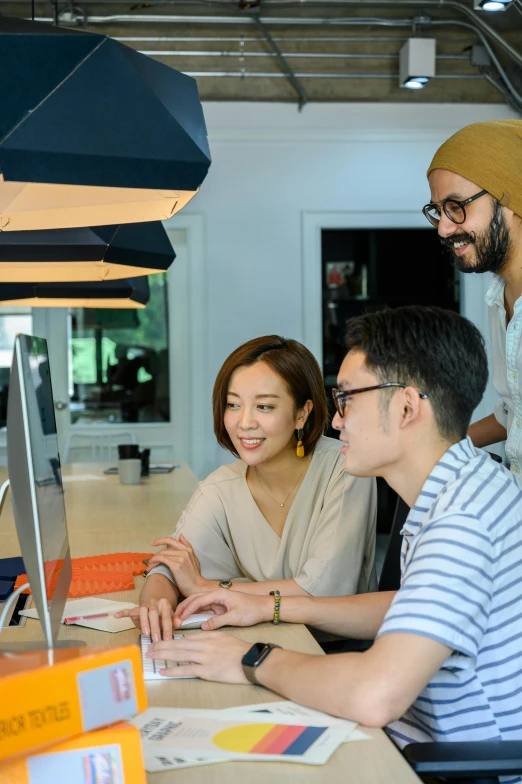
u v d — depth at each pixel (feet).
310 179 20.29
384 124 20.42
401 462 4.36
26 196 5.81
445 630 3.77
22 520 4.07
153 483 13.02
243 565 6.61
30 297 12.29
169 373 20.66
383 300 20.90
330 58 20.02
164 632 5.23
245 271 20.24
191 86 5.66
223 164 20.10
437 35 19.90
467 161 6.52
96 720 2.93
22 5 18.07
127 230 9.64
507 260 6.74
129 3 18.29
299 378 6.19
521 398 7.18
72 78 4.96
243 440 6.20
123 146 5.08
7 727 2.74
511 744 3.75
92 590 6.43
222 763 3.53
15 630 5.49
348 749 3.63
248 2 17.87
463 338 4.26
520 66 19.76
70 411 20.52
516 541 4.11
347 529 6.12
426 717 4.18
